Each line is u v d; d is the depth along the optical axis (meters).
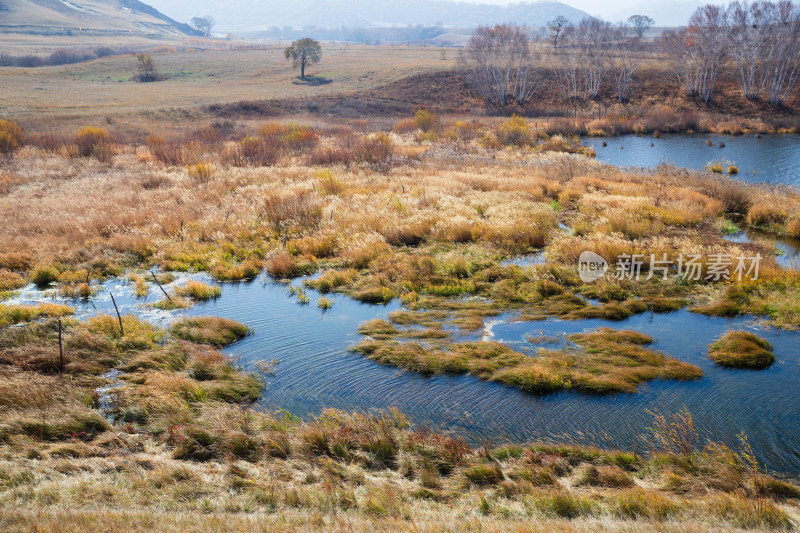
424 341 12.15
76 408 8.77
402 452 7.95
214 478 6.96
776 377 10.34
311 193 25.61
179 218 22.17
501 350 11.48
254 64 108.69
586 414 9.27
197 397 9.72
